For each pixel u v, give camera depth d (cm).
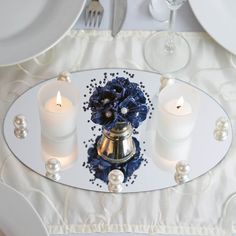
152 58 107
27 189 93
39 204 91
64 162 94
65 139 96
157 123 97
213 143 97
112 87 84
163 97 94
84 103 99
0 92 102
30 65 105
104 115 82
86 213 91
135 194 92
